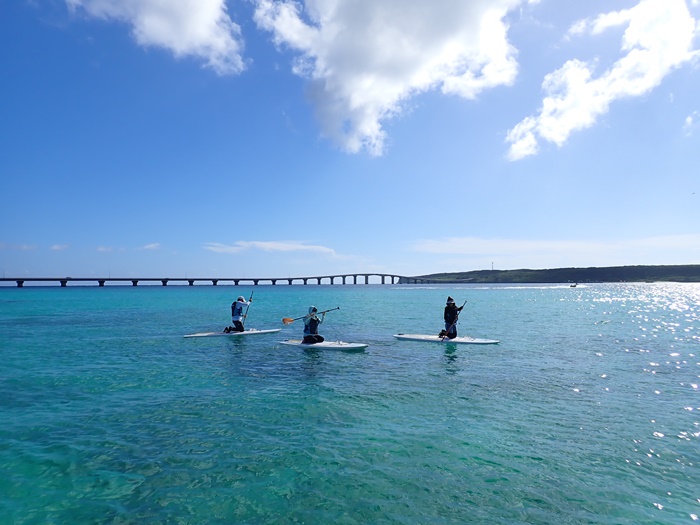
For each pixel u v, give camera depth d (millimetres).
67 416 9734
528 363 15945
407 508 5812
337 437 8375
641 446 7895
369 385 12586
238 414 9836
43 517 5629
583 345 20484
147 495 6180
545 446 7914
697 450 7711
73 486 6445
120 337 24000
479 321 33688
